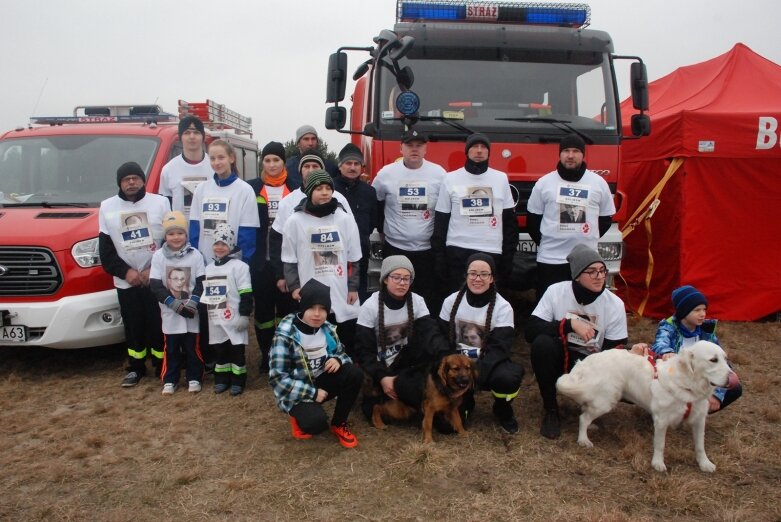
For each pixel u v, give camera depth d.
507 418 4.42
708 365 3.53
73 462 3.98
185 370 5.87
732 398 4.39
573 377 4.11
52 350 6.54
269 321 5.66
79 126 7.24
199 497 3.52
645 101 6.24
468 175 5.21
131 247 5.28
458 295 4.58
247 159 10.66
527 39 6.13
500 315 4.51
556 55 6.12
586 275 4.30
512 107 5.95
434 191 5.44
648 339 6.84
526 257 5.82
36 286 5.40
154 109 8.82
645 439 4.20
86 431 4.46
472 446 4.16
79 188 6.41
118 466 3.92
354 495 3.53
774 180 7.35
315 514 3.34
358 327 4.63
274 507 3.41
